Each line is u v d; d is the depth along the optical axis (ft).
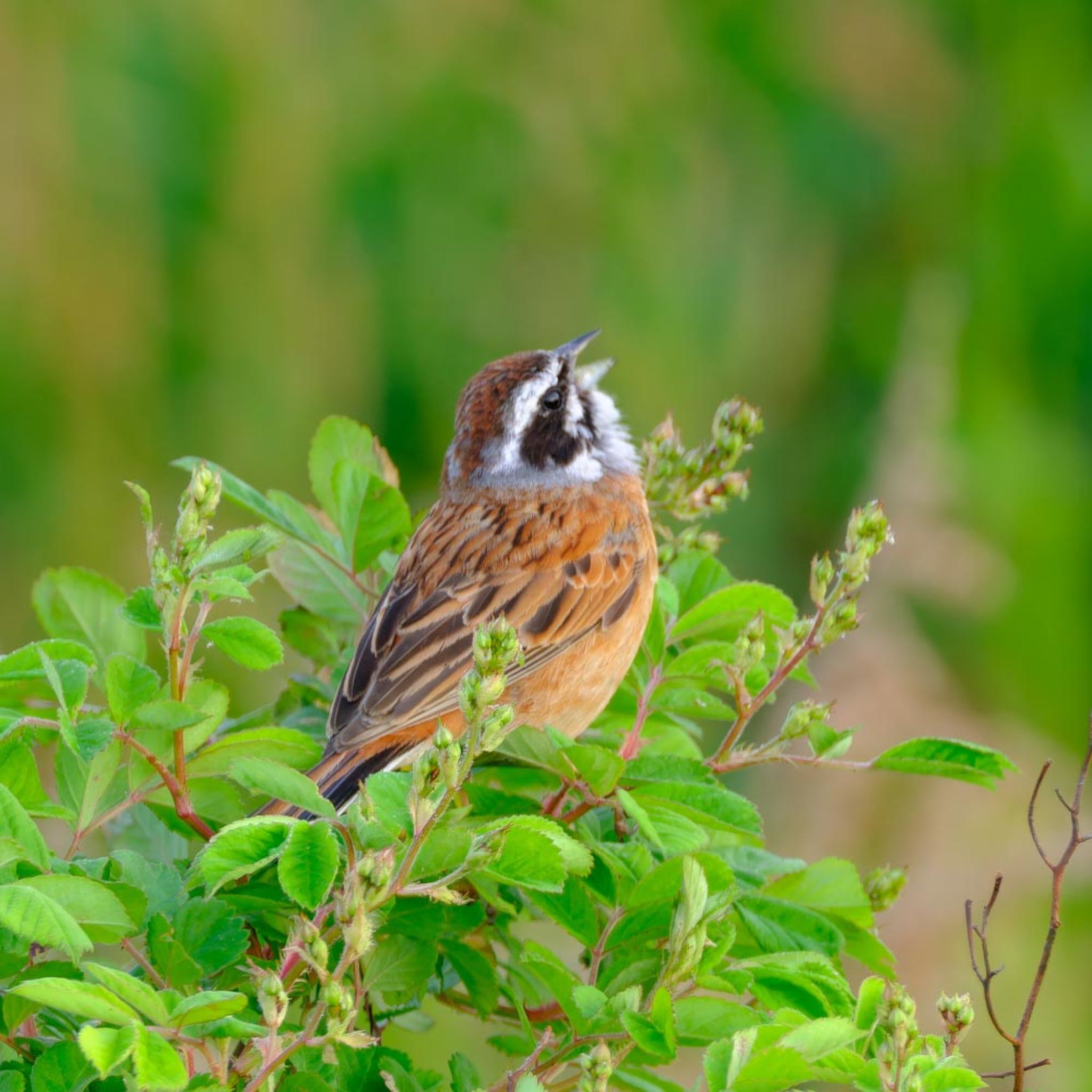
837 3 55.88
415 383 45.44
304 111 45.60
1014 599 52.26
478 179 47.37
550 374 27.30
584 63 50.11
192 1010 12.64
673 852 16.62
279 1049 13.16
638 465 27.76
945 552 52.26
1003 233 56.24
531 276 47.73
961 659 51.83
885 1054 14.33
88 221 42.29
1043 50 57.57
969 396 54.70
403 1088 16.07
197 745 17.02
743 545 51.70
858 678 50.75
